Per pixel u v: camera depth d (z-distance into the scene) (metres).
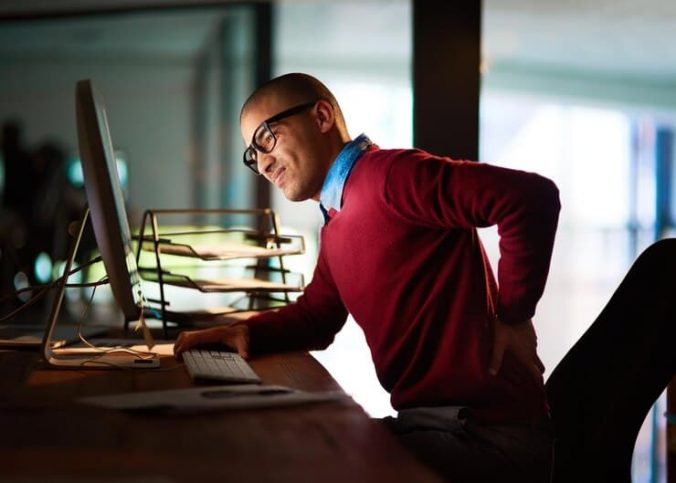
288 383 1.71
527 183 1.74
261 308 2.57
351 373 5.76
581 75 10.57
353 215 1.90
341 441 1.19
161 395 1.48
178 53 5.52
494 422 1.78
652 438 4.58
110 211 1.65
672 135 14.46
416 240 1.85
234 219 5.30
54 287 2.03
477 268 1.84
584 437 1.79
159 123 5.60
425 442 1.76
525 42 8.63
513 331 1.85
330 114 2.08
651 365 1.67
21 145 6.28
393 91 9.74
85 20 5.65
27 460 1.09
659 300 1.71
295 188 2.09
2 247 6.02
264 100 2.06
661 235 14.53
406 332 1.86
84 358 1.99
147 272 2.52
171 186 5.54
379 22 7.23
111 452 1.14
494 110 14.93
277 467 1.06
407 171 1.80
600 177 14.70
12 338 2.27
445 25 3.24
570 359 1.86
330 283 2.21
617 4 6.69
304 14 6.84
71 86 6.02
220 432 1.25
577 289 12.71
